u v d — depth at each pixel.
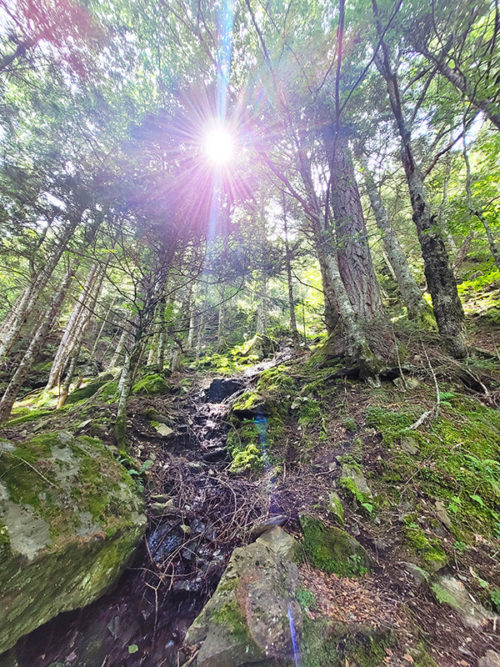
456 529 2.14
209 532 2.66
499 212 4.37
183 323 6.08
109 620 2.01
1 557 1.55
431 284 4.49
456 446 2.81
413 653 1.42
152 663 1.72
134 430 4.20
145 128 3.45
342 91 4.05
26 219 3.61
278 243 5.23
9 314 11.08
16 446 2.25
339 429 3.56
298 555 2.09
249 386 6.36
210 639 1.53
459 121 4.14
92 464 2.64
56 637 1.77
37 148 3.26
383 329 4.95
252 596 1.71
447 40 3.58
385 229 7.11
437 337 4.52
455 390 3.68
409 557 2.00
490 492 2.35
